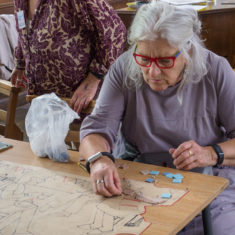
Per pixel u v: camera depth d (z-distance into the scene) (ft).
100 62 8.29
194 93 5.77
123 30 8.36
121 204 4.48
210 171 5.87
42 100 5.86
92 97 7.99
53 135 5.61
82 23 8.02
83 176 5.19
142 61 5.19
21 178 5.16
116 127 6.01
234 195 5.67
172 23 4.90
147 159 6.02
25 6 8.40
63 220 4.20
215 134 5.94
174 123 5.82
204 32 13.17
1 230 4.08
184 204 4.44
